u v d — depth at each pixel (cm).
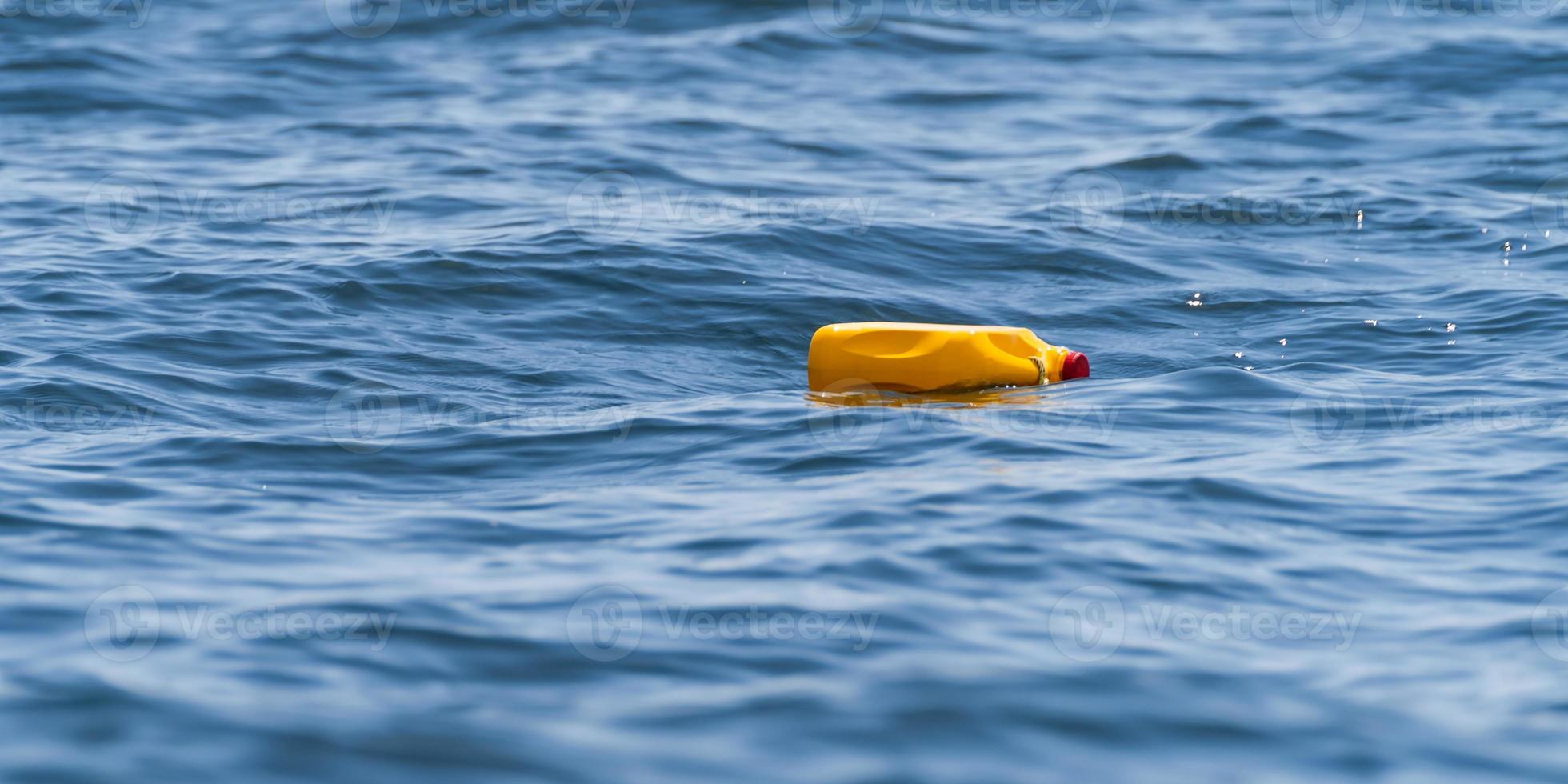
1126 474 1900
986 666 1340
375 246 3372
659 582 1538
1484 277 3250
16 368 2480
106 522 1730
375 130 4700
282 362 2617
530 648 1373
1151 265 3409
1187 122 4900
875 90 5350
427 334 2822
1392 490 1858
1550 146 4438
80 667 1321
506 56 5788
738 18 6306
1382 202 3919
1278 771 1167
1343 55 5731
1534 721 1246
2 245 3362
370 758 1168
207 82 5309
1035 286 3266
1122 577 1560
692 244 3412
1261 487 1853
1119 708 1264
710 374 2666
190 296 2981
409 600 1488
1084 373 2527
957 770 1162
